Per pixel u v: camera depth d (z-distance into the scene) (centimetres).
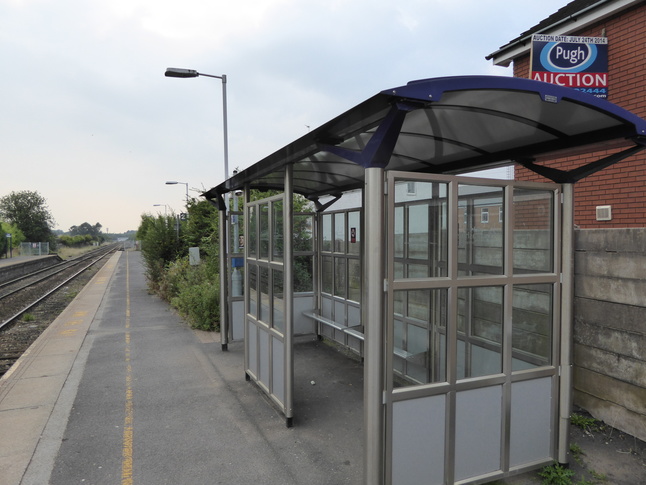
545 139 335
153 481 320
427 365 314
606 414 390
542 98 250
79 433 395
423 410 285
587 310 404
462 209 304
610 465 334
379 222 262
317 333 734
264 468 337
